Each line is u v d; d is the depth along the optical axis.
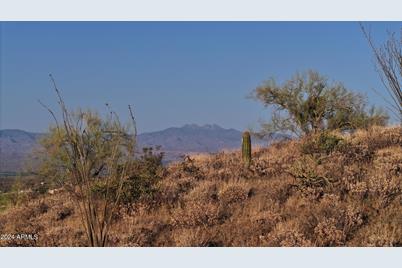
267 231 11.57
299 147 19.78
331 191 13.17
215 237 11.63
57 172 18.58
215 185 15.41
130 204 13.89
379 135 19.78
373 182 13.10
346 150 17.55
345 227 10.90
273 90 29.81
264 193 13.94
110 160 10.88
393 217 11.21
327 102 28.83
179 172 17.73
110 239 11.57
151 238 12.08
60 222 14.32
